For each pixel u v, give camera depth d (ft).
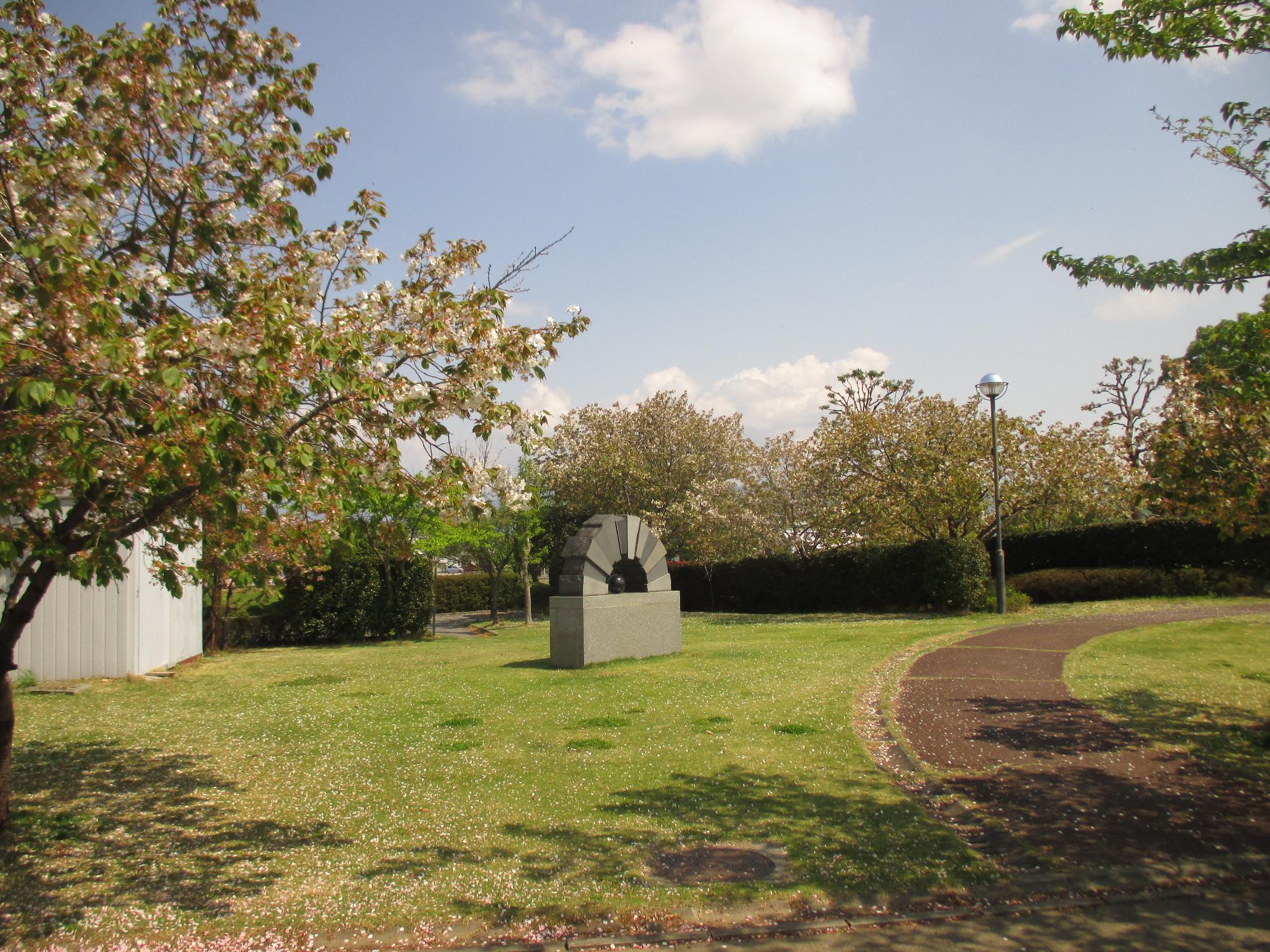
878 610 78.28
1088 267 21.29
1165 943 13.20
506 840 18.13
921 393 75.61
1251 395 22.82
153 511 16.51
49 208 17.24
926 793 20.70
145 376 14.23
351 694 37.76
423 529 70.95
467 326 19.08
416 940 13.89
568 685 37.42
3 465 15.38
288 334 14.80
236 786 22.68
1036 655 39.73
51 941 13.79
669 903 14.80
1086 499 69.97
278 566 20.88
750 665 40.73
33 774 23.86
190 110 20.38
